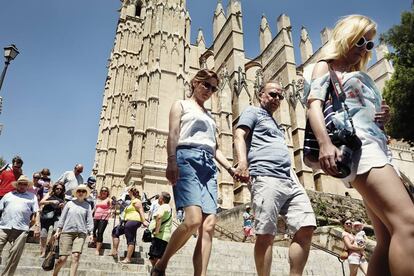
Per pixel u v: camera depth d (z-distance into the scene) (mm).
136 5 51281
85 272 7793
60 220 7727
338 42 2965
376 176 2293
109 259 9844
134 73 44875
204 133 4281
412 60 22625
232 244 13438
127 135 40594
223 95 38719
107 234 14641
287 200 4324
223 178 33531
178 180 3961
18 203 7594
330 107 2691
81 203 7977
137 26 48219
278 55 46250
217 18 51094
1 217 7574
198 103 4641
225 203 32469
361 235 10023
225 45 46125
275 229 4102
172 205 27938
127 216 9727
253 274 8875
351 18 3016
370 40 2920
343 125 2490
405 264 2018
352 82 2758
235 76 41938
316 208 21391
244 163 4215
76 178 11062
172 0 38188
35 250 10055
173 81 33875
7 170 10453
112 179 38031
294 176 4492
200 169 4023
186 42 38531
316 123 2576
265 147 4453
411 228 2082
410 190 2557
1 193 9938
